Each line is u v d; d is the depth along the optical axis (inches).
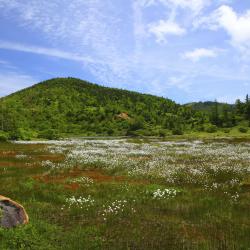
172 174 1111.6
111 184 976.3
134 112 7775.6
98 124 6131.9
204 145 2348.7
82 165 1332.4
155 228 585.0
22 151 1957.4
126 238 534.3
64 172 1202.0
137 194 844.6
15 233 513.0
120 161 1403.8
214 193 861.2
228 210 701.3
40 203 749.9
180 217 654.5
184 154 1696.6
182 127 5462.6
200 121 5767.7
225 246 505.0
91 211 687.7
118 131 5787.4
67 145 2399.1
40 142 2891.2
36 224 574.9
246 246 507.5
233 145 2293.3
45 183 997.8
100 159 1461.6
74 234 546.0
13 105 7239.2
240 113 5708.7
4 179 1070.4
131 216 652.1
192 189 916.0
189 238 538.3
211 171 1162.6
